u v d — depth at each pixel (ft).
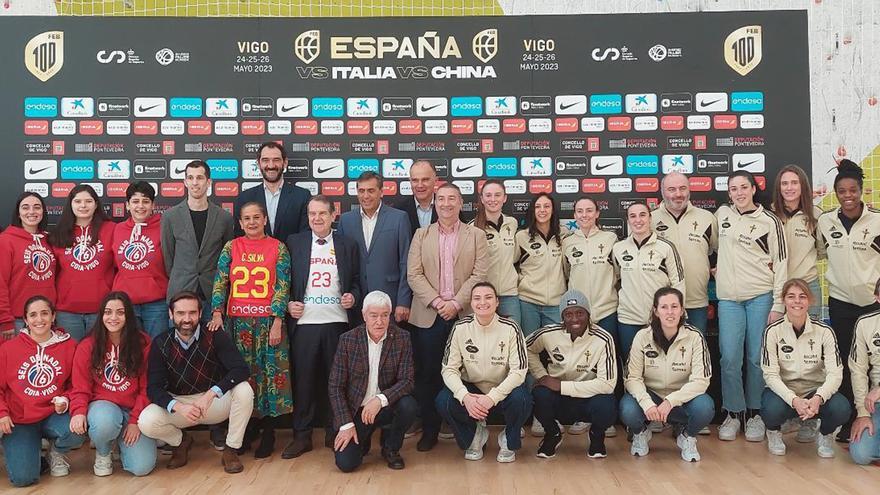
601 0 15.84
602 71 15.52
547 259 14.23
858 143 15.67
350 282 13.12
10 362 11.45
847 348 13.71
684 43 15.53
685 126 15.49
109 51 15.34
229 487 10.89
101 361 11.64
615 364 12.39
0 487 11.05
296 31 15.48
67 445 11.67
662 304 12.24
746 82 15.47
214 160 15.40
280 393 12.60
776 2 15.71
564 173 15.53
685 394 12.08
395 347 11.95
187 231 13.23
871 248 13.42
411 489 10.71
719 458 12.41
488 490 10.62
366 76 15.53
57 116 15.28
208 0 15.94
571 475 11.41
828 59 15.70
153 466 11.73
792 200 13.93
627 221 15.42
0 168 15.24
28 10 15.71
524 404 11.97
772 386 12.41
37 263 13.10
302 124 15.48
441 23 15.57
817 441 12.99
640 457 12.48
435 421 13.15
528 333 14.26
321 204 12.88
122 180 15.31
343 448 11.52
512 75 15.55
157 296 13.29
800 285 12.25
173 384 11.73
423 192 14.03
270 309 12.60
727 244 13.93
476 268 13.20
